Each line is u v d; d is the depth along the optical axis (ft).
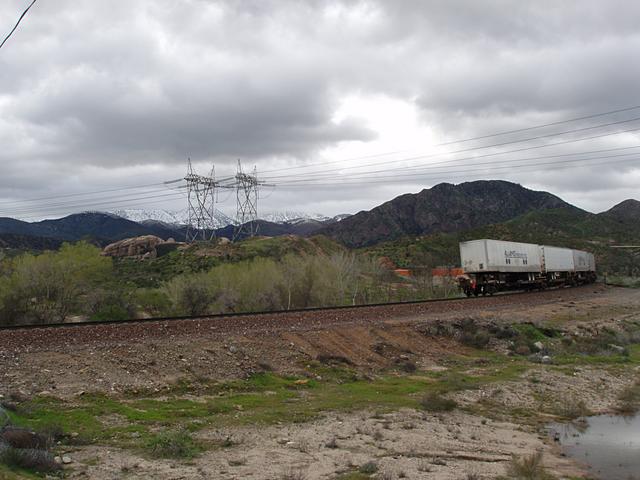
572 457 47.78
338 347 77.92
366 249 498.69
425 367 80.53
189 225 390.01
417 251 446.19
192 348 62.90
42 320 131.34
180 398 51.98
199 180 388.57
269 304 164.14
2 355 51.31
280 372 65.00
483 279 166.20
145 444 39.09
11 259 162.91
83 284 149.48
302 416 51.11
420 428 51.39
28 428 37.86
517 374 81.56
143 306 157.17
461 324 104.12
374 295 223.92
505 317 119.34
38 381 47.83
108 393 48.88
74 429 40.42
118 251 433.48
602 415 65.05
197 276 172.76
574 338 115.44
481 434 52.31
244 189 404.57
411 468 39.27
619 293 233.14
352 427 49.26
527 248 188.75
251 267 181.78
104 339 61.41
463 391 68.59
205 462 36.96
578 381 80.84
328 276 190.29
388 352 82.38
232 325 75.66
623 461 46.91
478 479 37.70
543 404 68.28
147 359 57.26
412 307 112.57
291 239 384.06
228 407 51.06
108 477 32.40
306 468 37.32
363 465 38.52
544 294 179.01
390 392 64.44
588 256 277.23
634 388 79.15
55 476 31.68
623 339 123.75
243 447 41.14
